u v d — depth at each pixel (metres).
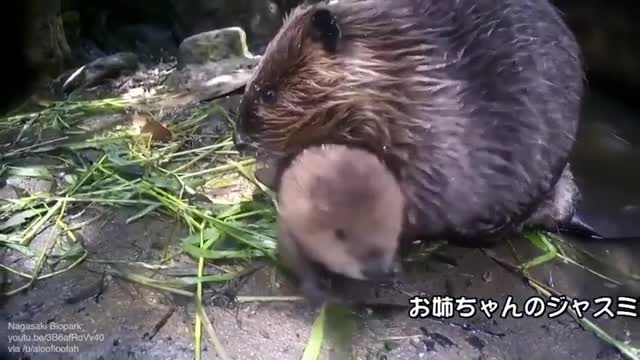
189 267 0.82
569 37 0.88
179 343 0.74
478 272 0.85
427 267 0.85
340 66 0.81
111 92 1.22
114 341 0.74
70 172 0.97
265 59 0.84
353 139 0.80
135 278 0.81
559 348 0.78
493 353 0.76
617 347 0.78
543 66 0.83
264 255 0.83
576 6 1.30
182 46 1.29
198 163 0.99
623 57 1.27
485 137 0.81
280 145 0.84
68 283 0.80
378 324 0.78
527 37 0.83
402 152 0.79
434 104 0.80
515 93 0.82
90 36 1.43
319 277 0.80
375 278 0.79
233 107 1.13
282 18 1.40
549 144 0.83
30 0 1.20
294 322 0.77
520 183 0.83
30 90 1.23
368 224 0.76
